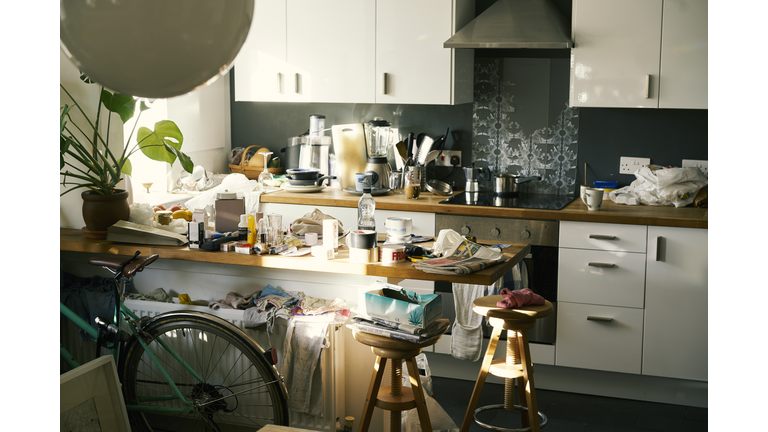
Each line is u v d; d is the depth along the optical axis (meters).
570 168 4.20
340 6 4.17
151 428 2.88
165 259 3.09
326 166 4.62
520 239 3.69
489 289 3.49
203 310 2.91
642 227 3.44
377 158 4.32
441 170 4.48
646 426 3.31
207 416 2.82
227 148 4.95
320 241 2.96
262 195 4.19
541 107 4.20
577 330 3.63
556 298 3.66
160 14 0.70
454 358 3.93
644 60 3.67
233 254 2.78
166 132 3.21
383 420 2.87
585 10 3.71
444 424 2.79
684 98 3.64
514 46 3.70
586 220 3.53
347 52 4.20
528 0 4.03
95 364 2.56
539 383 3.82
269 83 4.41
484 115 4.34
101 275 3.16
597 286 3.56
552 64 4.14
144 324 2.79
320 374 2.77
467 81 4.23
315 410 2.80
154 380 2.98
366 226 2.98
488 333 3.80
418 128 4.50
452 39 3.83
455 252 2.67
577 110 4.13
